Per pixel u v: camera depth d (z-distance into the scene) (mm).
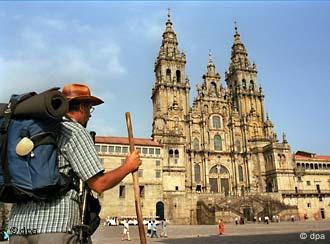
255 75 120375
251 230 50406
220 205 88312
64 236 3459
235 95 118562
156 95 108688
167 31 116812
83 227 3633
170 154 94688
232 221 81688
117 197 79875
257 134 110812
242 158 108062
